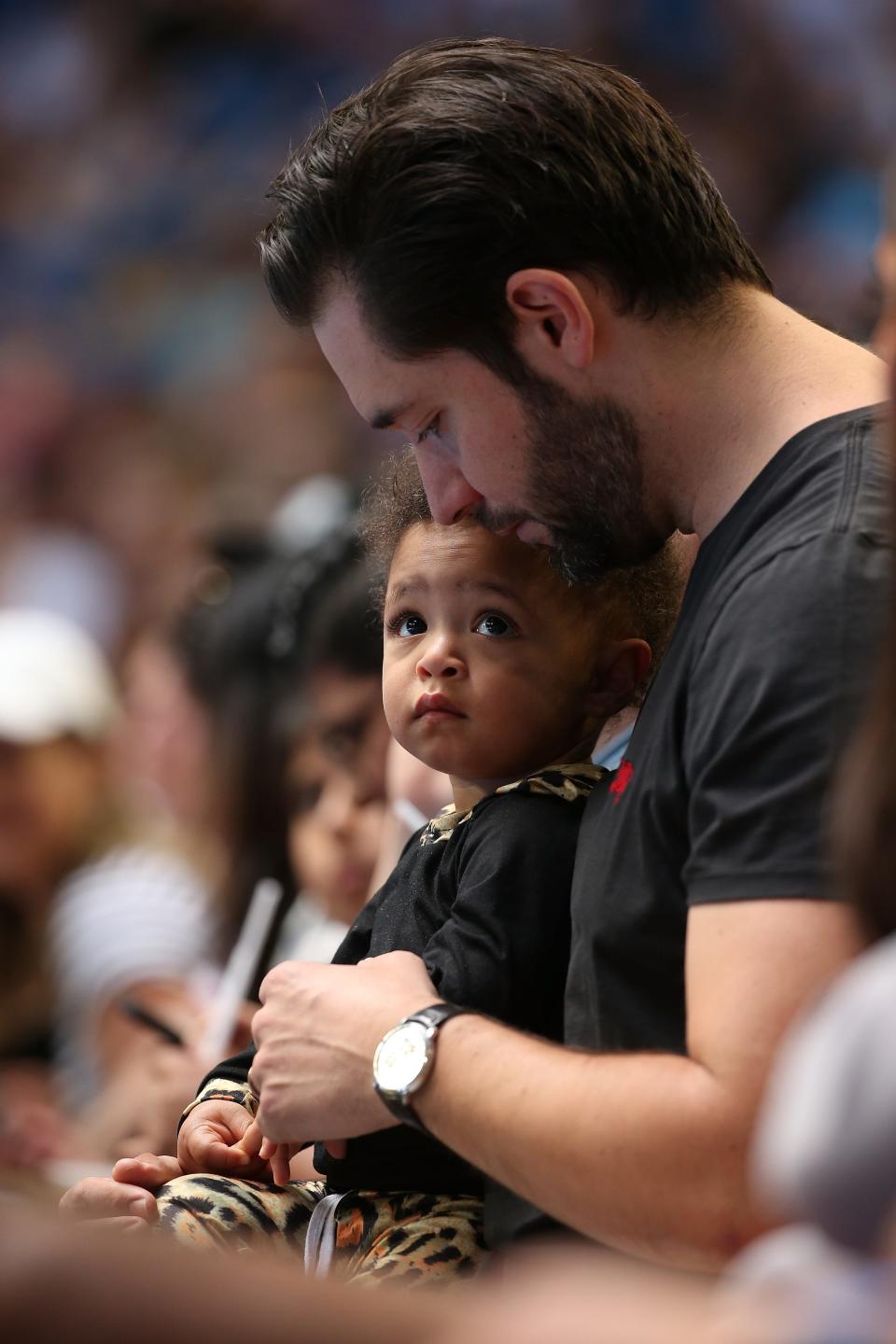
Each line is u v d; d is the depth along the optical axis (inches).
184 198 992.9
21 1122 377.1
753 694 170.7
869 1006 95.3
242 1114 229.5
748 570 180.7
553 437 199.6
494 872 208.2
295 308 208.5
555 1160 170.6
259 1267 95.9
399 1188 213.3
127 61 1018.1
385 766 361.1
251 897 395.5
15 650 490.9
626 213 194.7
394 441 856.3
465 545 221.8
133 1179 223.6
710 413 197.3
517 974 203.3
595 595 224.8
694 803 174.4
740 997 163.3
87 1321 89.0
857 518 175.6
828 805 164.1
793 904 163.3
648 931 182.9
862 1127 92.5
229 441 914.7
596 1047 185.5
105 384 956.6
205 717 407.5
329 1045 194.9
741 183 823.7
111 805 476.1
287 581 402.0
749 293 202.7
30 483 931.3
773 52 852.0
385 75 208.2
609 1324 85.5
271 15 992.9
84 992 406.6
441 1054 182.5
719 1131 161.9
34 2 1037.8
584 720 227.9
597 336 195.5
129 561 898.1
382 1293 100.7
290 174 204.4
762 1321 88.0
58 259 992.9
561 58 205.3
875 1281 90.4
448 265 192.5
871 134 831.1
